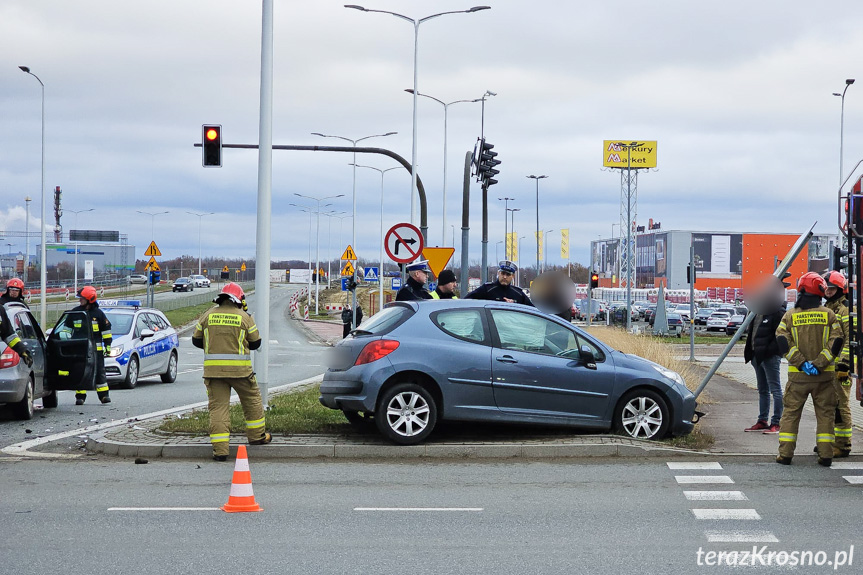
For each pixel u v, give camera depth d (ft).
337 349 37.60
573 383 37.45
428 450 35.53
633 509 26.63
